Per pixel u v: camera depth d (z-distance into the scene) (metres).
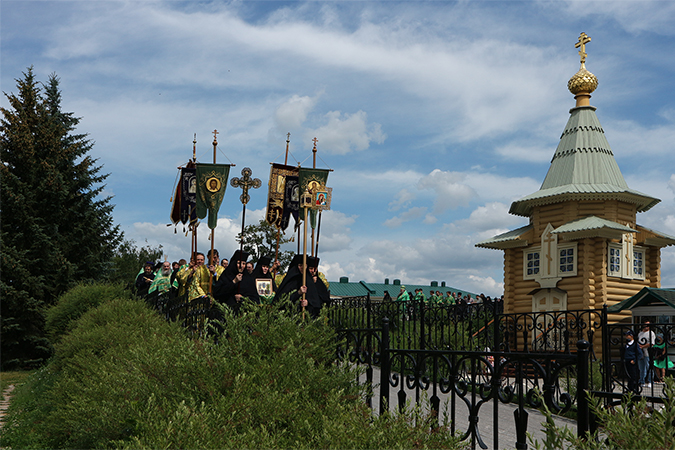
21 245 26.38
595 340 16.34
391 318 13.77
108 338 10.96
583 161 19.39
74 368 10.44
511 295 19.70
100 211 29.39
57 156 28.08
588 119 20.12
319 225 12.77
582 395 3.77
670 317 15.33
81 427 6.30
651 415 3.32
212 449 3.96
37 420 9.91
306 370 5.43
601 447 3.35
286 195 16.23
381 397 5.50
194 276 12.88
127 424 5.55
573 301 17.75
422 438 4.08
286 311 6.41
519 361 4.21
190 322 10.35
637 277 18.48
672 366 11.36
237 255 11.62
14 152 27.62
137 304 14.06
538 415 9.07
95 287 18.27
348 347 6.29
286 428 4.68
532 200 19.11
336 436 4.07
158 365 5.53
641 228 18.88
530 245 19.42
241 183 16.03
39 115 28.52
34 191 26.95
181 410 4.38
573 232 17.70
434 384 4.90
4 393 16.36
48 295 26.70
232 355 5.68
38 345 26.19
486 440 7.18
